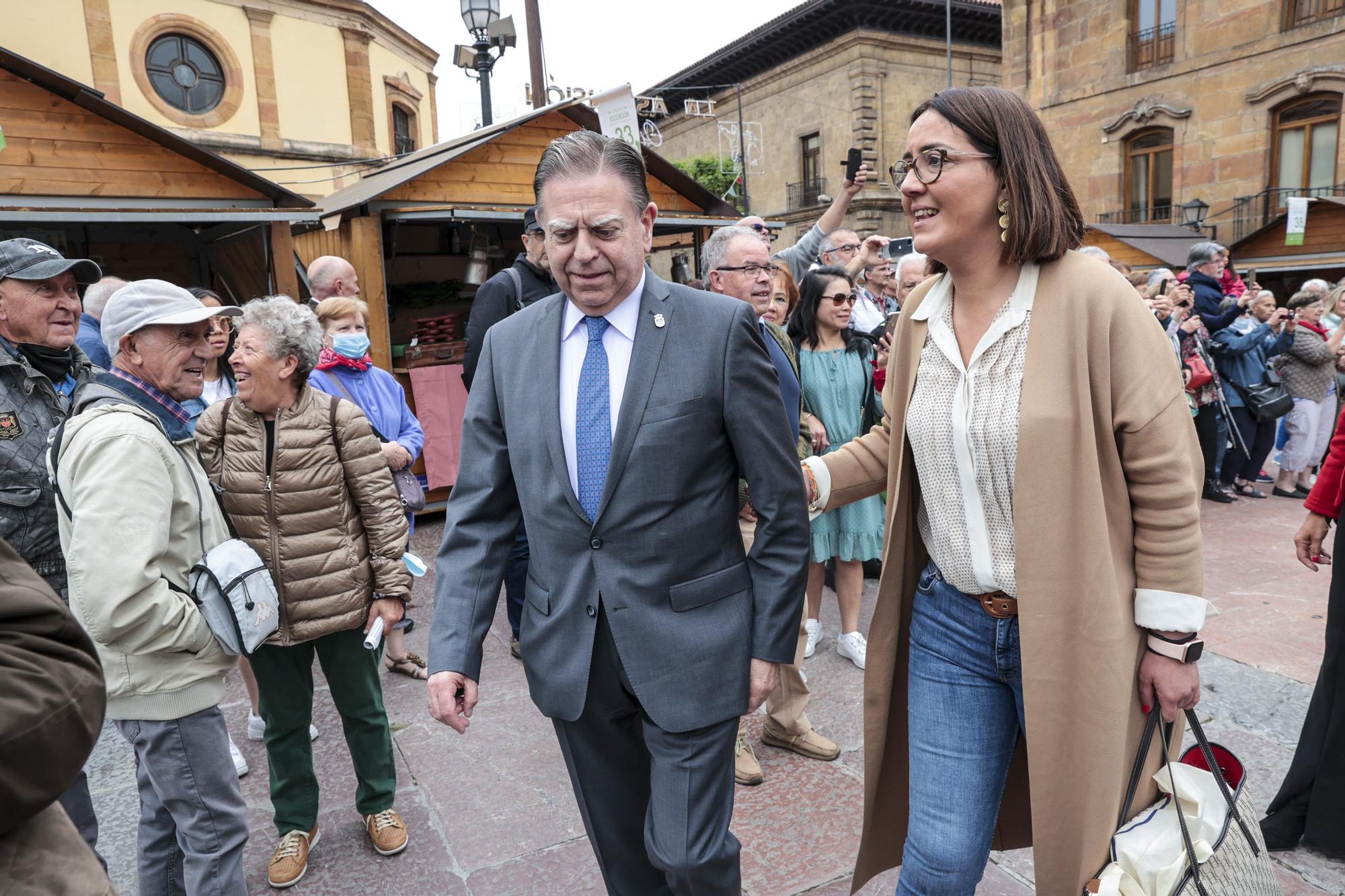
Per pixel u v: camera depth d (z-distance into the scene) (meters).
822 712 3.41
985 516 1.59
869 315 5.18
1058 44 19.30
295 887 2.49
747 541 2.79
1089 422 1.46
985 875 2.42
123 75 15.12
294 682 2.53
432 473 6.77
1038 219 1.45
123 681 1.91
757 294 2.94
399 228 8.60
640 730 1.89
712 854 1.69
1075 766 1.51
